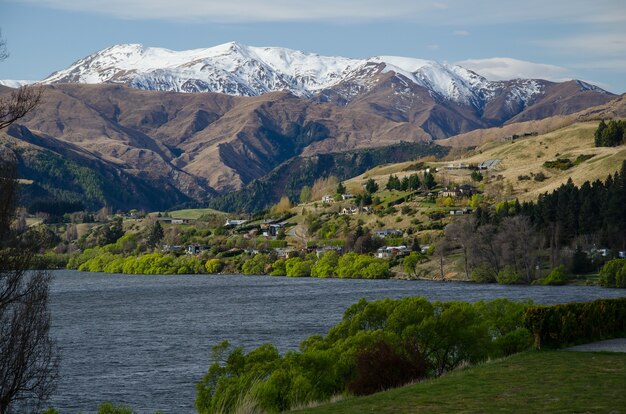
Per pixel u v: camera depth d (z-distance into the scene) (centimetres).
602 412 3253
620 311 6066
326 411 3738
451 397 3788
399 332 6400
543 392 3747
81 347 12912
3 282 4919
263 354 6581
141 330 15262
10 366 4881
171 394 8975
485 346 6253
